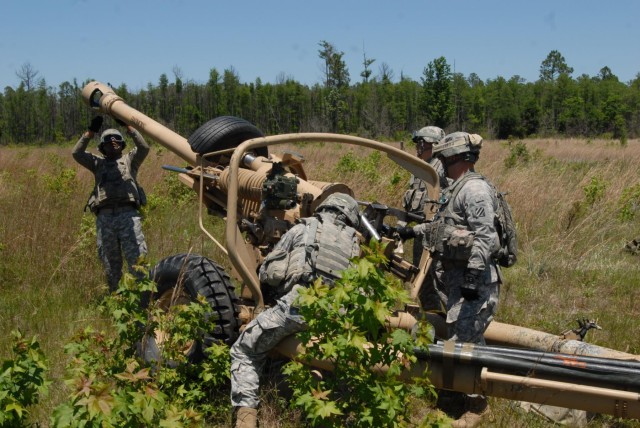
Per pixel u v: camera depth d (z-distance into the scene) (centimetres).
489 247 388
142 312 381
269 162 490
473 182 404
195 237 804
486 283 403
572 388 327
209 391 430
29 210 842
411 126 6075
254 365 384
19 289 646
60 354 483
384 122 5584
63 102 7838
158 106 6912
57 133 6247
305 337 309
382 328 310
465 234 390
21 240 738
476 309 401
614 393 321
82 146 623
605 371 326
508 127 7175
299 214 445
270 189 434
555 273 721
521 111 7350
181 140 584
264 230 438
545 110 7906
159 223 867
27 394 289
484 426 399
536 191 1031
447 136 427
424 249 446
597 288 690
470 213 395
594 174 1162
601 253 805
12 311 584
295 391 317
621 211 973
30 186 1159
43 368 295
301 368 321
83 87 666
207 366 408
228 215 402
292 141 420
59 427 261
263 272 388
